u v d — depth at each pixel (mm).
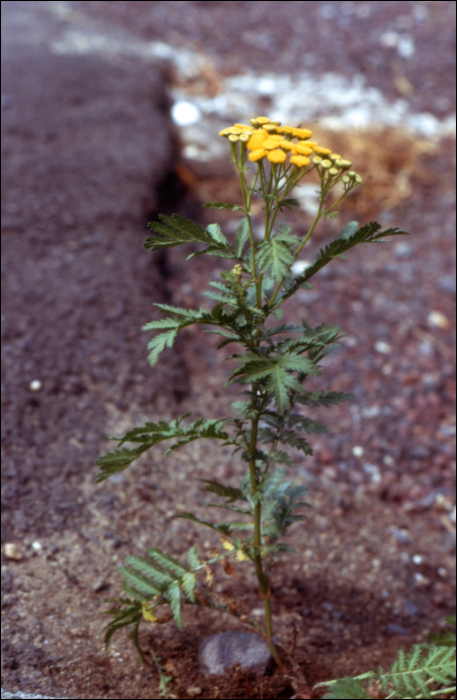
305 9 8281
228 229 4543
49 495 2580
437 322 3926
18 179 4188
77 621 2127
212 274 4184
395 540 2758
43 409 2922
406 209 4898
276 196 1444
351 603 2434
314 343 1551
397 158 5328
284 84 6715
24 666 1936
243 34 7680
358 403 3396
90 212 4066
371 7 8266
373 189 5008
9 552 2320
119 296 3580
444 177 5230
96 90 5449
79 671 1951
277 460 1674
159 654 2043
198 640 2113
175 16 7891
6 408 2859
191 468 2908
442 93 6586
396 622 2391
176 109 5773
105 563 2369
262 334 1576
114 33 6945
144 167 4566
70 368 3145
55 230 3885
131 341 3375
